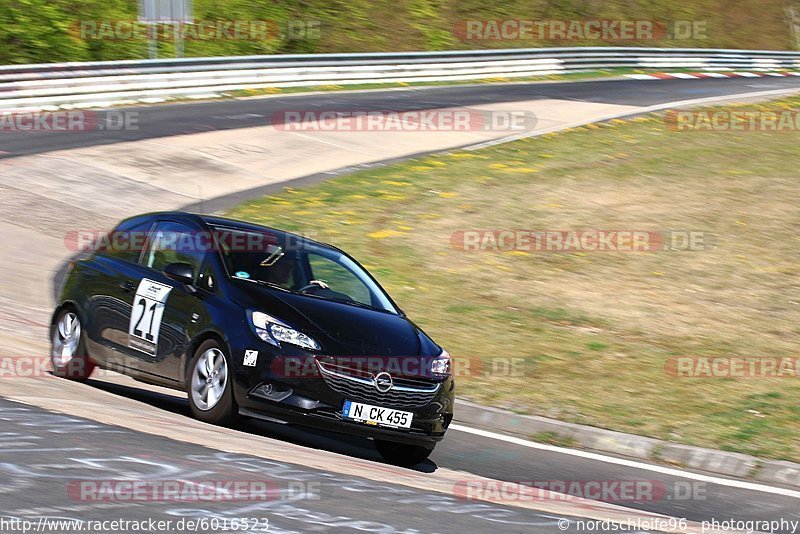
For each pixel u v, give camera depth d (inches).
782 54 6230.3
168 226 1203.9
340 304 1117.1
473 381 1437.0
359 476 821.9
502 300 1893.5
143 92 3804.1
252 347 1013.2
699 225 2438.5
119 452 739.4
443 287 1957.4
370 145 3299.7
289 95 4141.2
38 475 644.1
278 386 1003.9
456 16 6200.8
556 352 1601.9
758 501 1050.1
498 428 1300.4
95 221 2314.2
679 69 5772.6
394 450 1119.0
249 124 3479.3
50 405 900.0
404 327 1127.6
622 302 1905.8
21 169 2645.2
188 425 961.5
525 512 765.3
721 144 3403.1
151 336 1125.7
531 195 2691.9
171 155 2955.2
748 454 1186.0
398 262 2106.3
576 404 1350.9
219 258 1120.8
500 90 4566.9
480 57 4933.6
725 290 1994.3
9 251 2032.5
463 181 2844.5
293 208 2507.4
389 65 4628.4
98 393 1112.2
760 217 2509.8
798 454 1194.6
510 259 2158.0
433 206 2578.7
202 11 5265.8
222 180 2763.3
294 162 3026.6
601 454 1215.6
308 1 5748.0
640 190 2751.0
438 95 4333.2
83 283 1248.2
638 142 3417.8
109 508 589.6
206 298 1082.1
